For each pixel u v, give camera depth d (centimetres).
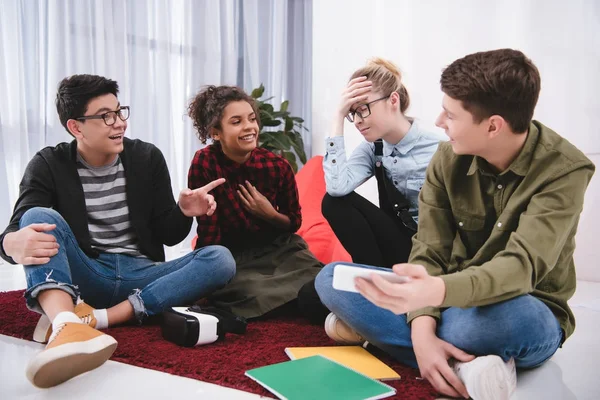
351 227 172
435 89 309
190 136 342
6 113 267
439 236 125
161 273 160
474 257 117
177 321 136
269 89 395
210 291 160
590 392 115
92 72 293
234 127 175
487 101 103
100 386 110
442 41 305
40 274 127
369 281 91
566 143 110
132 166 168
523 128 106
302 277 177
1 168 266
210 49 347
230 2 360
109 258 159
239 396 104
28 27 273
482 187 119
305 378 110
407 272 89
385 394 103
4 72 264
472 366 99
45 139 281
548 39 266
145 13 316
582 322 183
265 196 187
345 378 111
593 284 250
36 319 164
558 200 104
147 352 130
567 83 261
